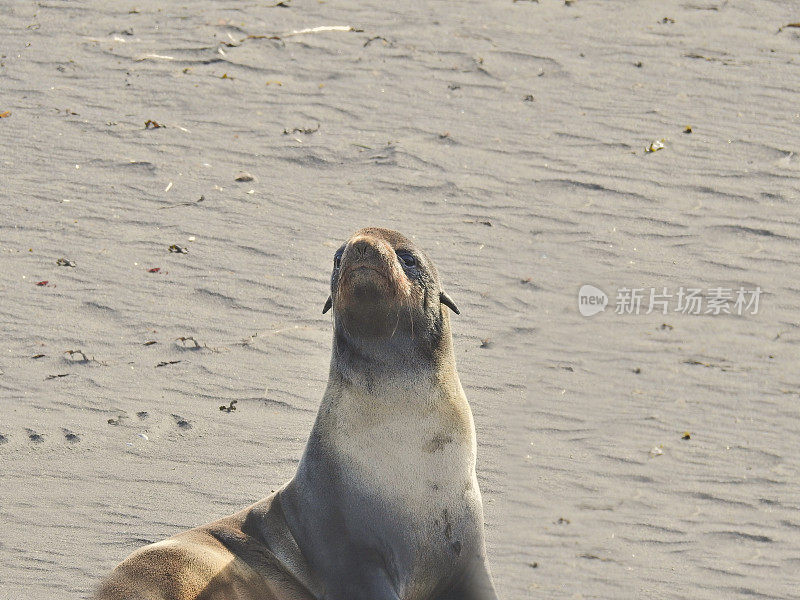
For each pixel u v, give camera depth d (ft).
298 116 207.51
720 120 208.44
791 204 178.50
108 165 188.85
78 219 171.94
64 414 124.16
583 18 252.83
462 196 180.86
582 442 116.37
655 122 207.31
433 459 83.46
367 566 82.02
